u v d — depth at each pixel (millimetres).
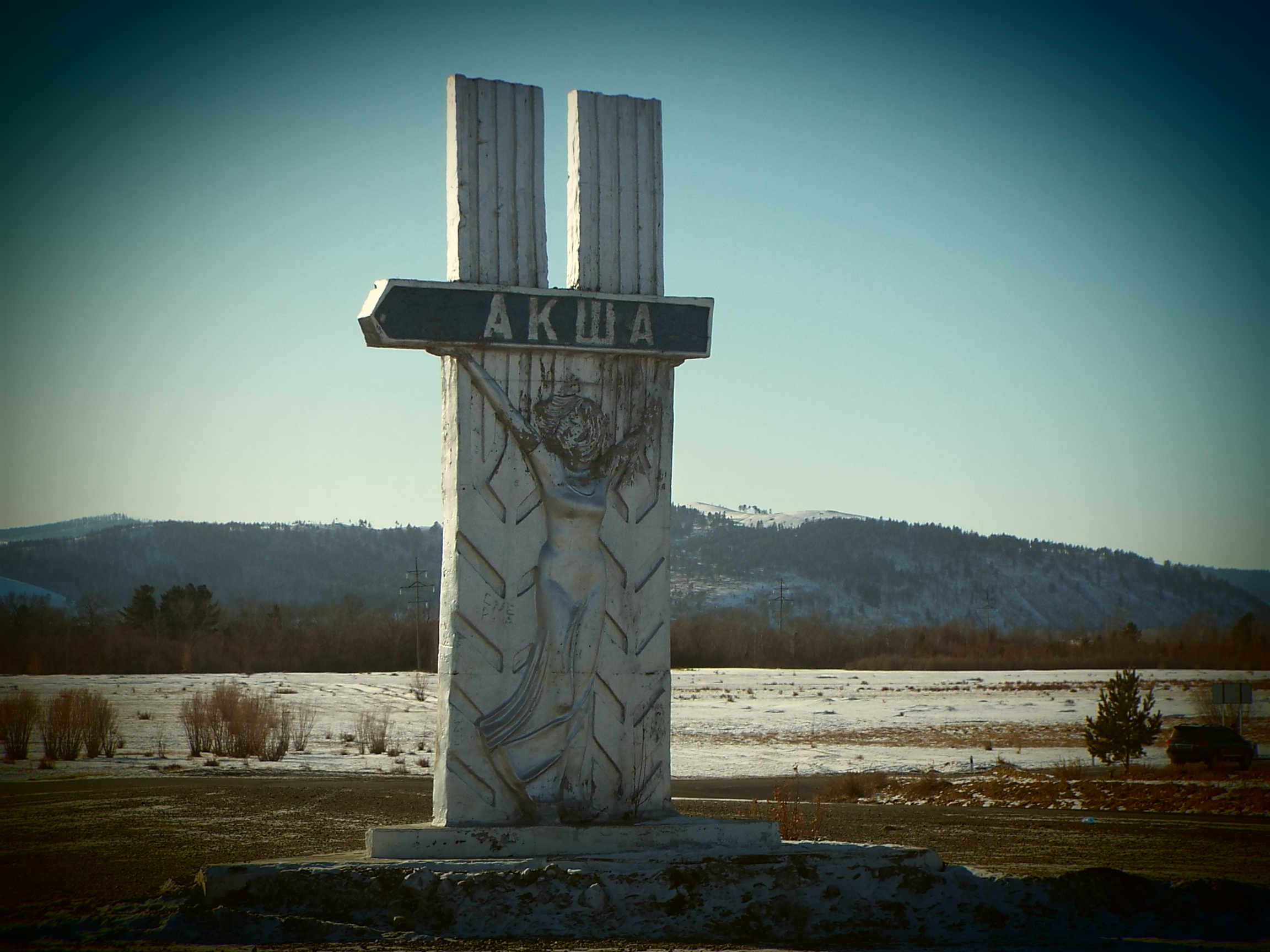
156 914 11336
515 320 12820
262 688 74750
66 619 126938
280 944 10766
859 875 12219
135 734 44875
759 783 34281
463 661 12578
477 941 10859
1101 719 39094
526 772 12516
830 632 166625
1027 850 19188
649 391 13438
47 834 20422
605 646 13055
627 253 13602
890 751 44531
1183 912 12367
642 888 11688
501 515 12781
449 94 13234
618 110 13773
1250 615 153000
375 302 12500
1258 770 38031
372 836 12133
